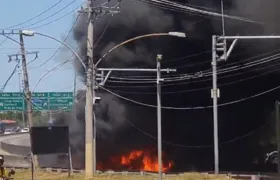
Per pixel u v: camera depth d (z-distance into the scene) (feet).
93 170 97.35
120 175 105.60
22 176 114.62
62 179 103.55
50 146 83.97
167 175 107.65
